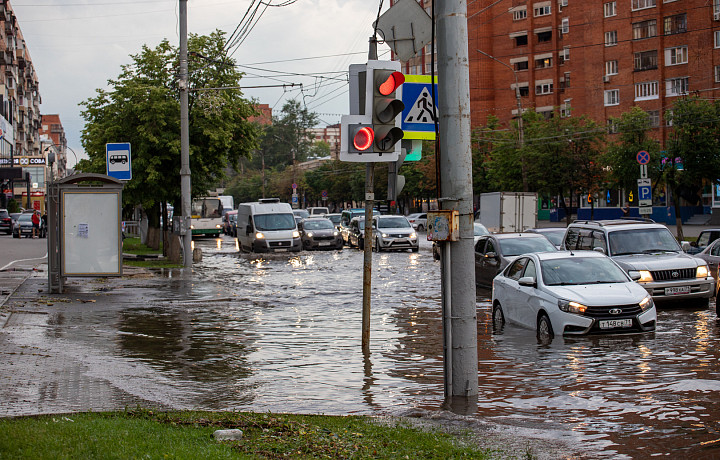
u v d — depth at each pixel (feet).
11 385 27.91
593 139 174.70
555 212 244.42
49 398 25.84
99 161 103.24
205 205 197.67
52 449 17.81
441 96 26.37
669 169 143.13
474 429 22.31
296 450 19.35
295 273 88.12
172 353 36.70
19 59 350.64
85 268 60.75
